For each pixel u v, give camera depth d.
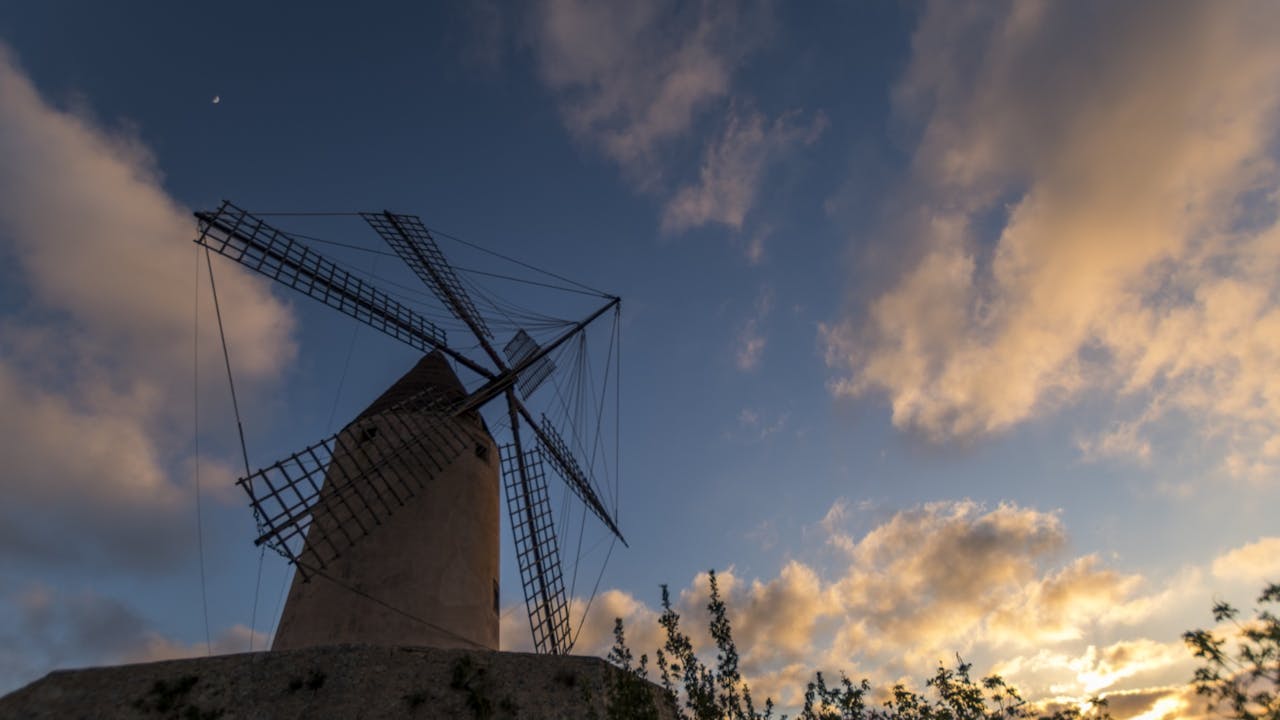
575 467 16.59
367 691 8.21
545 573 13.55
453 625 10.19
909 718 7.85
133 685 8.00
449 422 12.88
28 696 7.76
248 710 7.90
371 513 10.35
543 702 8.36
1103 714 7.30
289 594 10.53
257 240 11.99
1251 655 6.74
